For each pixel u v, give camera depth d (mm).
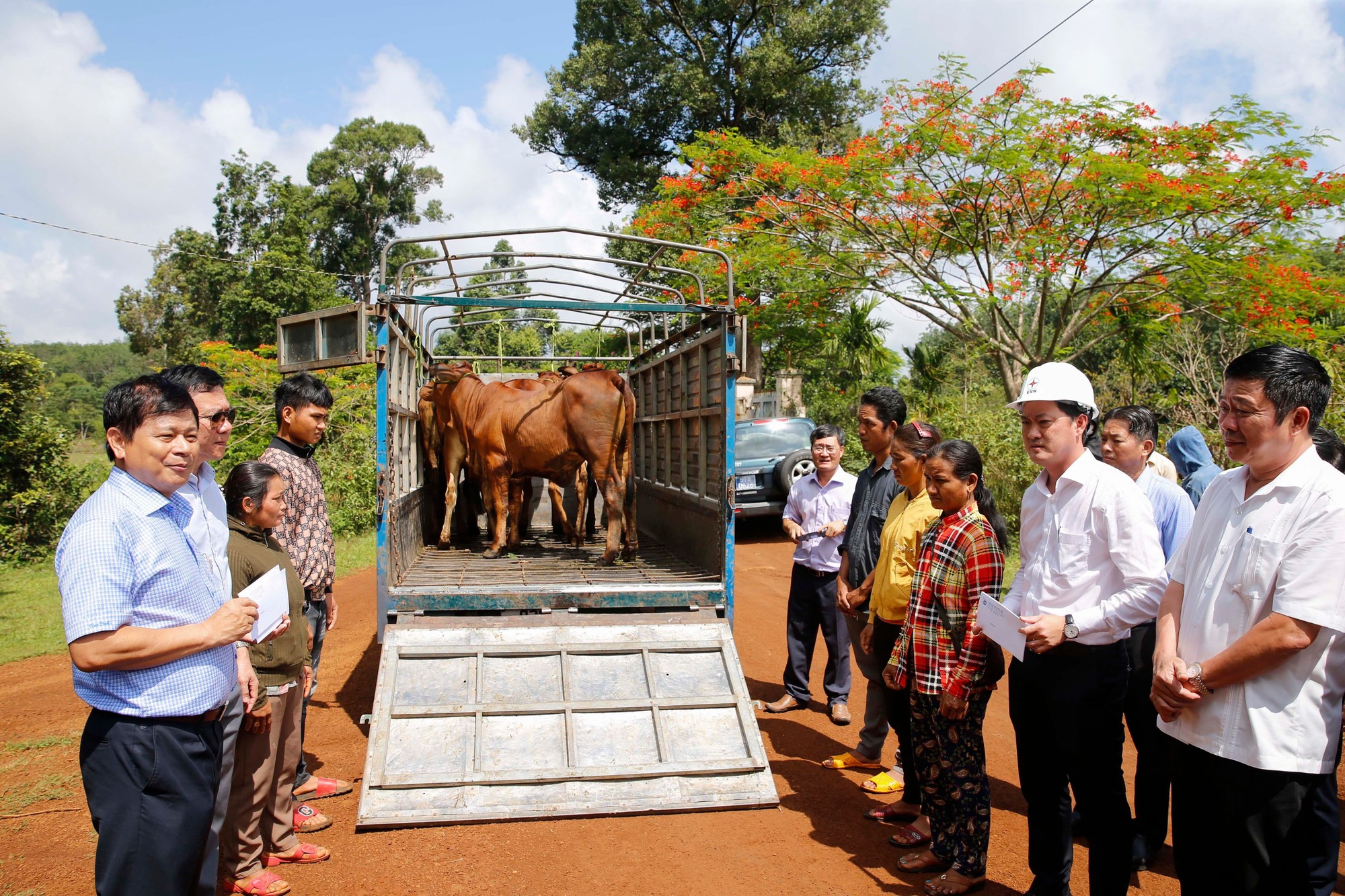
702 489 6094
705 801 3979
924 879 3451
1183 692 2490
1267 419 2395
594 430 5992
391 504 5121
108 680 2375
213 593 2680
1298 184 9500
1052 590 3025
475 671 4414
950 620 3320
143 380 2484
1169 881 3477
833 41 23188
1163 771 3559
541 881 3367
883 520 4402
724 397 5320
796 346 19797
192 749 2484
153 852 2408
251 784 3270
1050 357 11852
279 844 3514
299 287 28891
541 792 3908
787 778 4457
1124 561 2844
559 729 4195
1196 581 2600
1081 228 10859
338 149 36062
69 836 3904
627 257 18984
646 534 8305
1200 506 2709
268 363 17125
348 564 11352
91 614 2275
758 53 22078
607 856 3564
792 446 12406
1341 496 2283
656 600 5051
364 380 16438
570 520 8445
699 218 15508
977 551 3303
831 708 5395
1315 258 11141
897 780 4324
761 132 23469
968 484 3385
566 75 24156
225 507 3080
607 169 24578
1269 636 2297
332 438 15477
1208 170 10000
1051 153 10445
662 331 9906
